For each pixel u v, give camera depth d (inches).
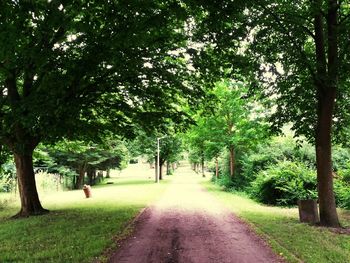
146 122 716.7
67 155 1668.3
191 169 5383.9
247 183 1253.7
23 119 555.2
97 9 478.3
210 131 1362.0
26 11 413.7
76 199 1062.4
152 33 546.9
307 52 648.4
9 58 514.3
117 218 627.5
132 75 631.2
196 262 360.2
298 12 562.6
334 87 555.8
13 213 802.2
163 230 527.8
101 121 788.0
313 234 488.7
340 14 611.2
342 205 802.2
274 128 675.4
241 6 504.4
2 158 900.6
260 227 539.5
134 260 366.3
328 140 576.7
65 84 566.3
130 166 4904.0
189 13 550.9
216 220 620.4
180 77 688.4
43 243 441.4
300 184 855.1
